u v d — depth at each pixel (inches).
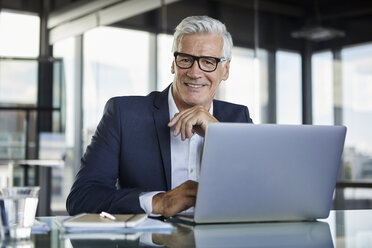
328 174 48.0
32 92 179.5
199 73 66.7
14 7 194.7
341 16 223.0
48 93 180.7
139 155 64.7
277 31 226.8
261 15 225.8
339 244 35.4
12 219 37.5
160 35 206.8
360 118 217.5
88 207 53.9
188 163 65.7
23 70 178.9
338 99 220.8
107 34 201.9
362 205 210.1
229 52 69.2
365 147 214.1
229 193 44.8
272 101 223.0
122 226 40.1
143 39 205.5
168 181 64.1
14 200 37.6
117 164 64.4
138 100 67.7
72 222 39.7
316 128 45.9
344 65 221.1
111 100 67.7
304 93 224.8
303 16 227.0
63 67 182.7
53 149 180.1
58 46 197.5
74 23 199.6
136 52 204.4
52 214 187.0
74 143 194.2
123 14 203.8
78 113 196.5
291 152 45.6
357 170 212.5
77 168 193.0
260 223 47.6
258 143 44.1
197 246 33.7
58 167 189.0
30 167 183.8
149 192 51.1
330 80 223.3
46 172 186.1
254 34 224.1
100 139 64.6
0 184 177.0
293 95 224.8
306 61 225.5
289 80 225.1
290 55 225.9
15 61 178.2
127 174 64.7
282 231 41.9
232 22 221.1
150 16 207.0
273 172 45.5
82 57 199.6
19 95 178.2
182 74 67.3
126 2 203.5
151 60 205.8
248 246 34.2
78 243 34.7
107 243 34.7
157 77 205.5
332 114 222.4
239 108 73.3
